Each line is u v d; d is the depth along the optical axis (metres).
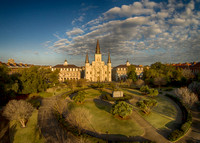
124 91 58.84
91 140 17.81
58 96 48.12
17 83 39.56
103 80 107.50
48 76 61.66
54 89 58.44
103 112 31.28
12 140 19.22
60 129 22.31
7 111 22.17
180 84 66.25
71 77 106.81
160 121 26.69
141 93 53.94
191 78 66.19
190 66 95.75
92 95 50.41
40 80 48.31
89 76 104.94
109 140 19.48
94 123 25.20
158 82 61.91
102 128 23.34
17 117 21.81
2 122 24.45
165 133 22.09
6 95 35.16
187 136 21.05
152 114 30.36
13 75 43.06
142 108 29.31
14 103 23.30
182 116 29.31
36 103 35.03
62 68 105.00
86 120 24.94
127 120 26.89
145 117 28.56
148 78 72.00
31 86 42.91
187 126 22.55
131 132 22.19
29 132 21.52
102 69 106.81
